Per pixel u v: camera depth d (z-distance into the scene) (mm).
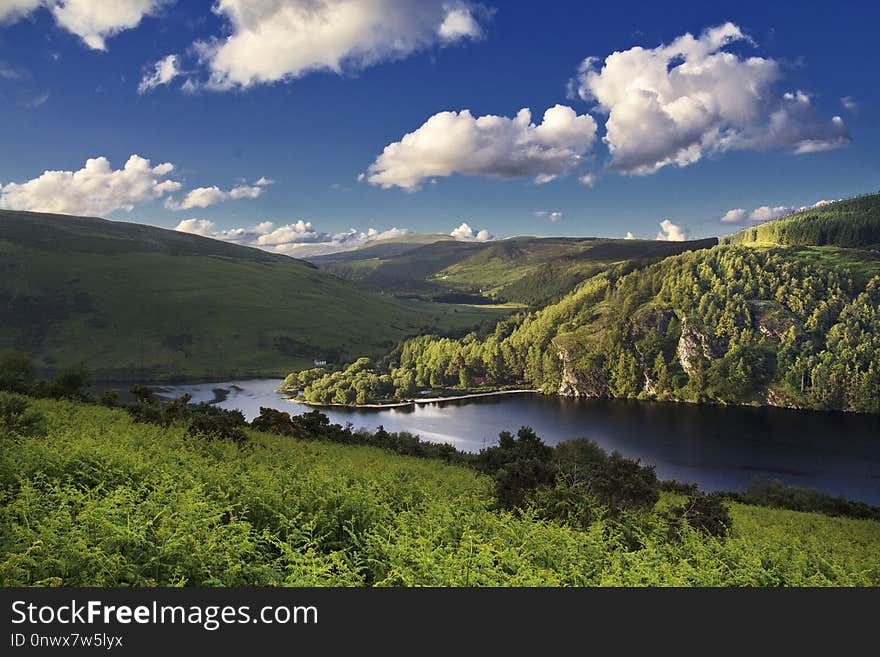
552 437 176375
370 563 12477
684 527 19703
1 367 53562
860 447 165500
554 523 18422
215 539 10828
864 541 33875
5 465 15289
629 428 193750
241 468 21438
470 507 20016
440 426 189000
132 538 10180
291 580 10016
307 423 50312
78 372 51594
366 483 19906
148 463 18156
